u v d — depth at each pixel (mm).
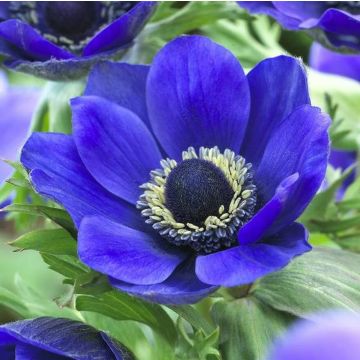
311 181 355
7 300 407
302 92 375
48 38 428
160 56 391
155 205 387
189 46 390
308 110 366
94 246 358
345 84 487
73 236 370
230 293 388
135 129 393
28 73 412
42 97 433
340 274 382
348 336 355
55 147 382
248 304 385
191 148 393
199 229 382
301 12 427
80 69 407
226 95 389
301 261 386
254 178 386
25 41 406
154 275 364
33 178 362
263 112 386
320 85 487
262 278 386
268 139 385
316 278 382
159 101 393
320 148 356
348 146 478
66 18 426
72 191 378
